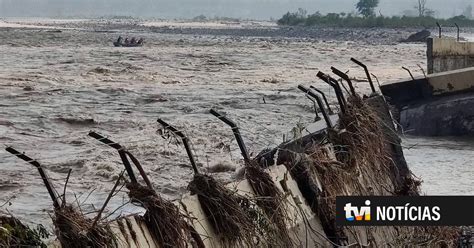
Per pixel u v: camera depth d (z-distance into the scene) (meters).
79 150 55.00
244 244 20.00
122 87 100.81
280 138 62.50
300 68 140.50
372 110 30.62
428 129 62.38
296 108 82.25
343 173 26.20
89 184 43.25
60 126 68.75
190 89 100.81
